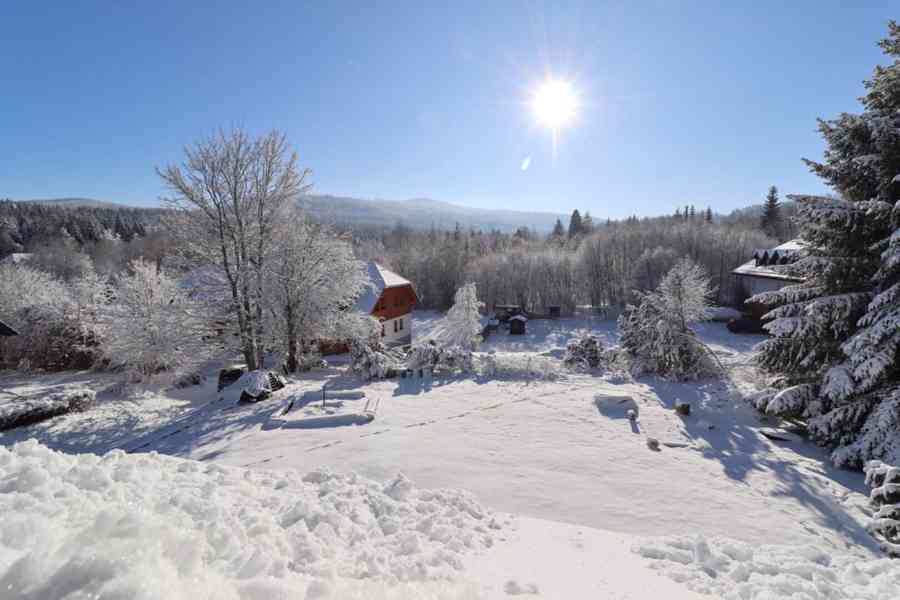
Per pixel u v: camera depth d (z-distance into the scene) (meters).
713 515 7.81
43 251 65.69
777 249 32.94
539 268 57.12
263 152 18.80
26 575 1.86
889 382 10.67
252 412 13.80
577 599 3.57
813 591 4.37
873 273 11.63
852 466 10.13
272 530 3.67
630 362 19.02
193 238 18.56
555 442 11.12
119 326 20.05
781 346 12.77
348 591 2.67
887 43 10.89
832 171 11.72
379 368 18.02
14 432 13.09
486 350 35.25
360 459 9.97
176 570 2.14
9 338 23.73
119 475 4.00
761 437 12.02
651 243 53.94
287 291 20.16
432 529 4.77
